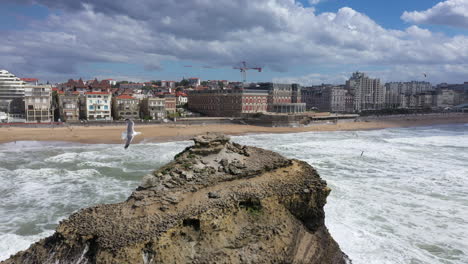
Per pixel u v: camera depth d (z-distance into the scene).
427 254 22.16
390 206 30.53
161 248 13.75
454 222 27.28
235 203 16.41
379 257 21.45
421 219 27.75
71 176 40.22
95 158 52.38
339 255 18.69
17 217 27.33
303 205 18.39
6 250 21.47
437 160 53.78
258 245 15.61
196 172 17.94
